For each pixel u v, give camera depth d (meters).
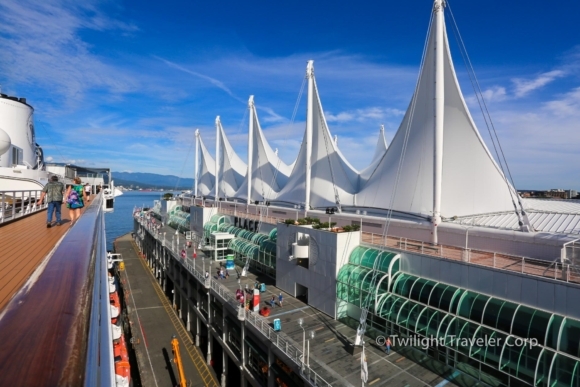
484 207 24.20
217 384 24.05
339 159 39.12
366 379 13.98
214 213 44.88
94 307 2.91
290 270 25.91
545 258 17.39
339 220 31.17
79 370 1.74
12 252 7.41
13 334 2.06
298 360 16.11
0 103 27.97
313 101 40.81
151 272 50.53
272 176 52.44
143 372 25.11
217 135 59.66
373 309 19.02
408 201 27.61
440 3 22.23
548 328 12.90
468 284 16.38
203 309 28.88
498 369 13.74
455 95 24.38
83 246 4.96
